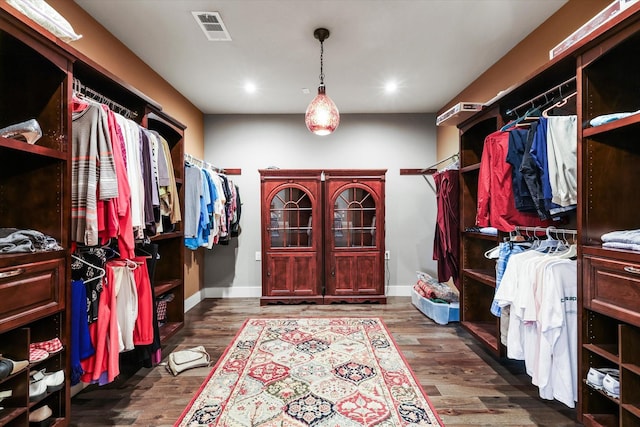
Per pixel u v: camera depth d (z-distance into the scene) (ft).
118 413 5.90
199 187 9.62
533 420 5.69
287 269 13.03
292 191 13.14
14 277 4.04
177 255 9.16
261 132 14.55
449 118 8.87
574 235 6.39
